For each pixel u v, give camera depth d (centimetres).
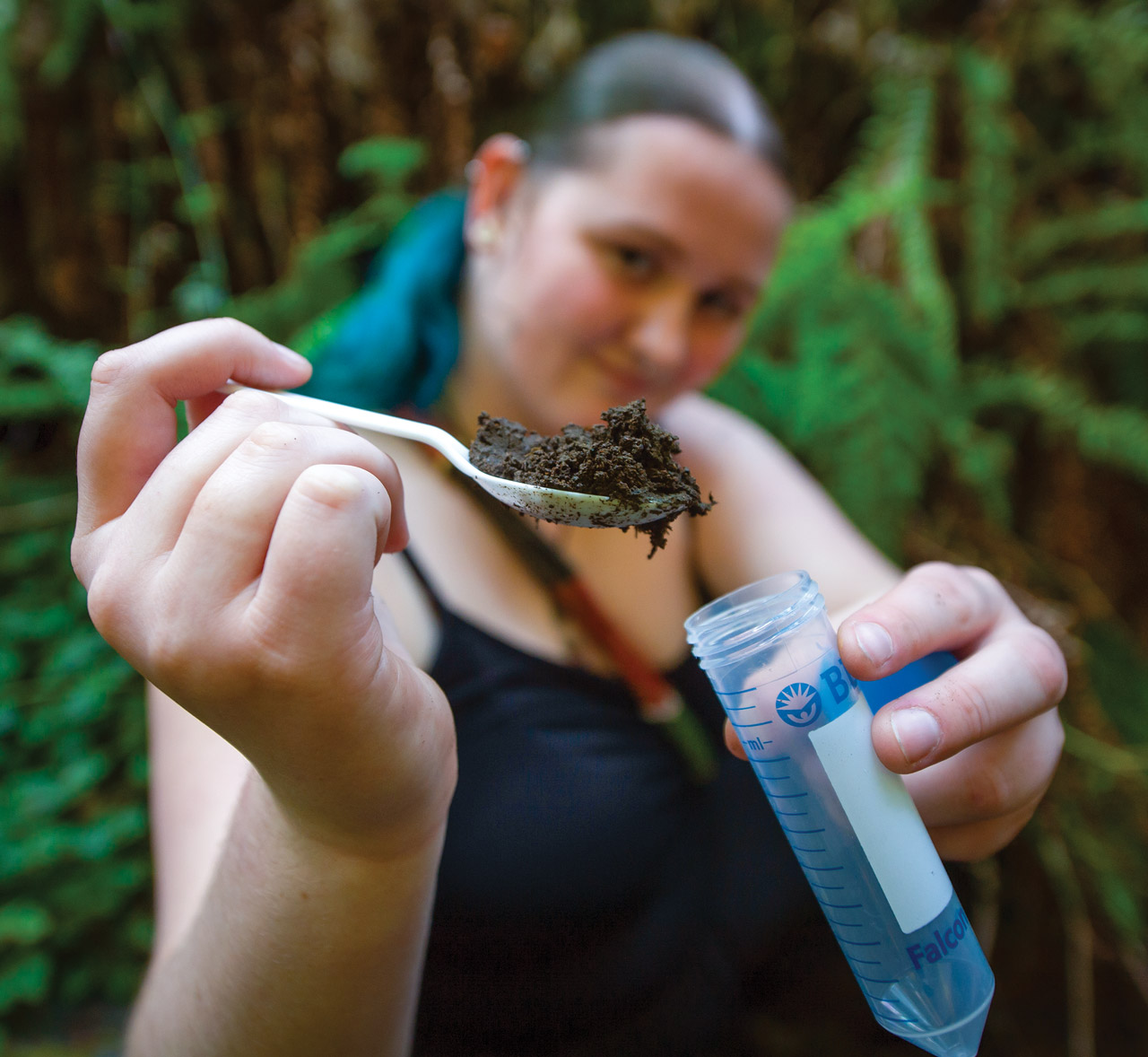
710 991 39
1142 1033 53
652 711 36
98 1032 46
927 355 50
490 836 33
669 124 34
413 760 21
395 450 38
